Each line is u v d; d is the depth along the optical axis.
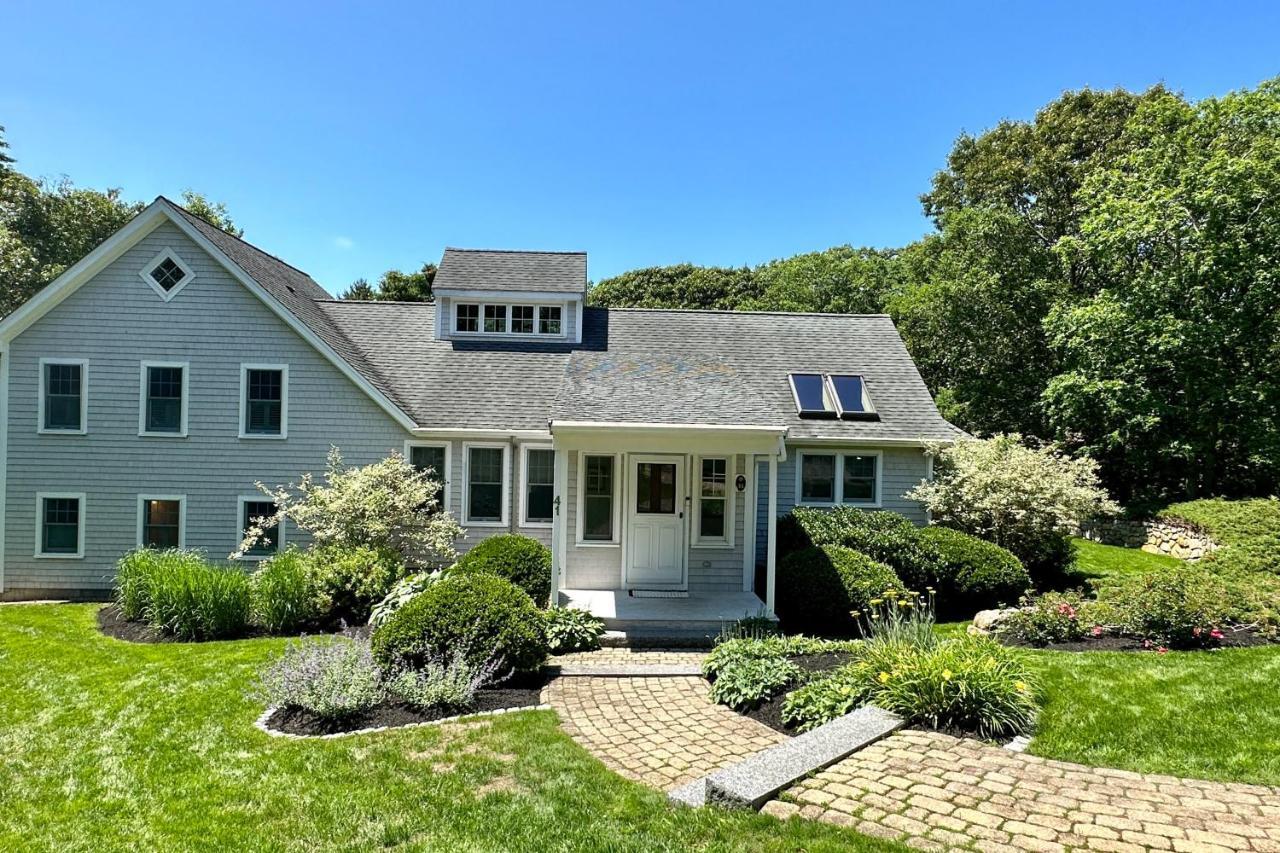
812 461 13.37
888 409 13.90
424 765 4.77
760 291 40.50
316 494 11.06
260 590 9.23
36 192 29.09
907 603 7.50
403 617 6.77
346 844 3.73
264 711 5.97
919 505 13.41
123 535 12.28
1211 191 16.45
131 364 12.30
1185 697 5.52
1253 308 16.67
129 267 12.28
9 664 7.59
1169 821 3.60
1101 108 23.34
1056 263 22.09
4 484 12.11
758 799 3.89
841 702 5.50
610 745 5.21
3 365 12.09
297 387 12.48
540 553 10.13
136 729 5.54
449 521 11.91
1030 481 12.04
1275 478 17.14
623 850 3.54
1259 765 4.34
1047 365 22.23
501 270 15.79
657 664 7.55
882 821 3.62
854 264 34.34
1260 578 9.15
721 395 9.92
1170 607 7.26
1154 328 17.02
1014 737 4.87
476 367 14.20
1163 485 19.27
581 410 9.12
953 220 23.30
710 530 10.95
